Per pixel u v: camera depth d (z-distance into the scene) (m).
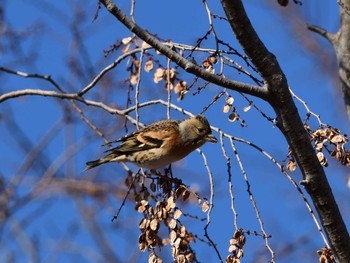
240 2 9.62
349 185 11.62
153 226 10.55
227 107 11.42
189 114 12.32
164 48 10.16
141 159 13.71
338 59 12.73
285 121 10.14
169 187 11.37
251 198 10.51
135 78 13.66
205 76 10.09
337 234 10.45
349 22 12.65
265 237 10.15
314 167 10.26
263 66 9.90
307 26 13.02
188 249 10.36
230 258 10.13
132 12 12.12
